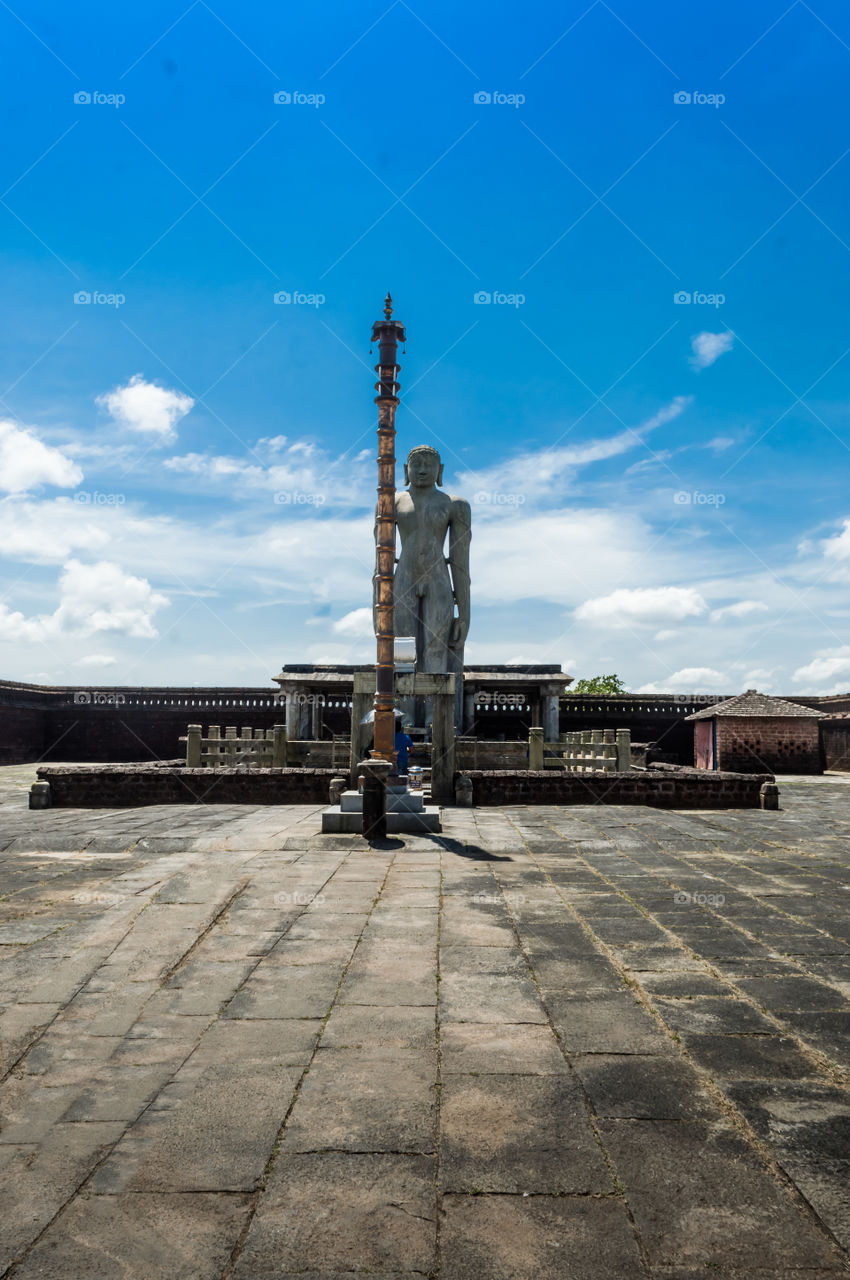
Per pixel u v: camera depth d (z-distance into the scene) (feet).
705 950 15.87
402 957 15.37
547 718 84.43
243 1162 8.36
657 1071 10.44
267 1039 11.54
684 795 42.86
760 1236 7.11
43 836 30.71
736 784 43.09
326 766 53.93
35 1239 7.14
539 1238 7.11
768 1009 12.65
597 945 16.20
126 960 15.03
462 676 75.36
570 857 26.53
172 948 15.72
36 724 111.75
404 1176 8.07
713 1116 9.25
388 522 34.17
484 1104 9.55
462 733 75.00
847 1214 7.40
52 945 16.05
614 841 29.99
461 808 40.96
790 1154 8.42
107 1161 8.43
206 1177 8.10
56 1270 6.73
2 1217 7.48
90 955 15.29
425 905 19.53
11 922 17.76
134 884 21.66
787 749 81.66
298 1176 8.09
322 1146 8.66
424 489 75.00
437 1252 6.93
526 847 28.40
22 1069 10.69
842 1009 12.64
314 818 36.42
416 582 73.51
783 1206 7.53
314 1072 10.46
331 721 105.29
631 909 19.21
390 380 34.35
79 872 23.61
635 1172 8.11
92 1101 9.76
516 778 42.91
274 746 53.83
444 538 75.00
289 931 17.17
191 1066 10.69
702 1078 10.23
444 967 14.75
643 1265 6.76
